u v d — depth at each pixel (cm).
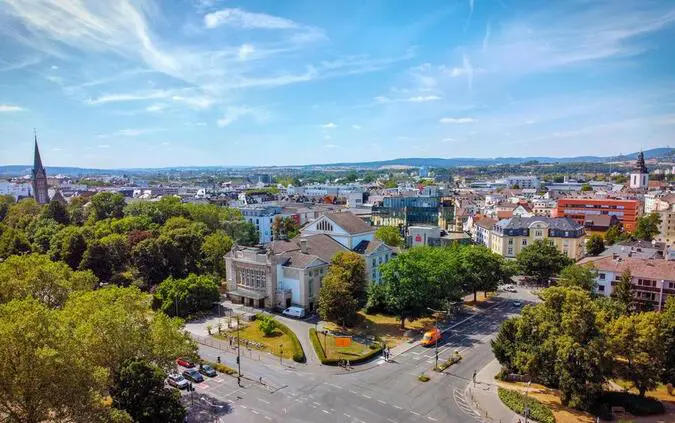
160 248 14688
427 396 7919
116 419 5578
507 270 14150
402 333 11038
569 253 17800
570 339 7281
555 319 7900
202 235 17325
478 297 14488
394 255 14812
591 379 7150
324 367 9112
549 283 15875
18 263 9981
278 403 7644
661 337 7581
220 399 7769
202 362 8950
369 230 15000
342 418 7175
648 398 7669
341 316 10769
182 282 12319
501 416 7256
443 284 11888
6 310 6331
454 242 17112
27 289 9288
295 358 9350
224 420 7075
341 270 11869
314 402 7688
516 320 8588
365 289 12550
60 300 9762
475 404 7625
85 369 5756
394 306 11006
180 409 6525
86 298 7894
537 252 15700
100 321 6675
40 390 5369
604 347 7306
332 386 8288
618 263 13038
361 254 13775
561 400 7650
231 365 9169
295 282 12481
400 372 8900
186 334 8044
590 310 7431
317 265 12644
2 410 5469
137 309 7975
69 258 15675
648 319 7644
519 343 8319
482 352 9938
